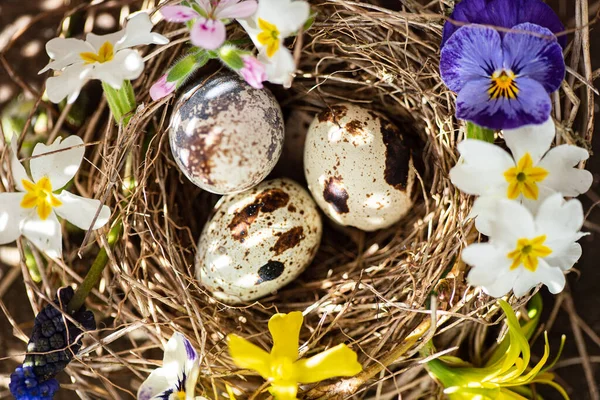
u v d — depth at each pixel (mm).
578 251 256
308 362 256
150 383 265
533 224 245
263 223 272
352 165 273
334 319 272
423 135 287
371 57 281
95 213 263
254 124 269
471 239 274
